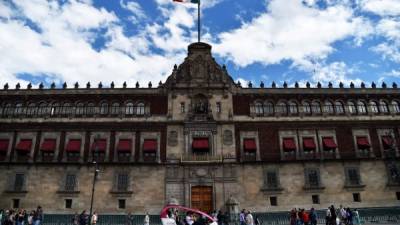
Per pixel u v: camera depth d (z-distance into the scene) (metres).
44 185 51.47
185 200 50.88
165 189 51.56
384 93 59.06
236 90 57.56
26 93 56.44
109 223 46.44
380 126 56.97
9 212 43.44
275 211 50.59
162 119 55.44
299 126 55.97
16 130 54.28
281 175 53.09
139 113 56.16
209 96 56.84
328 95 58.16
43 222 45.72
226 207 49.50
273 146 54.62
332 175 53.53
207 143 53.59
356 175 53.94
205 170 52.62
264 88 58.03
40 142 53.75
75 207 50.59
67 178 52.00
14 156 52.78
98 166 52.50
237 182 52.16
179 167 52.72
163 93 57.09
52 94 56.44
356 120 56.88
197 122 54.91
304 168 53.62
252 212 49.88
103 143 53.66
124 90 56.91
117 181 52.00
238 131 55.16
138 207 50.78
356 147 55.50
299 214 41.16
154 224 46.41
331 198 52.38
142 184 51.88
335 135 55.88
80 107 56.00
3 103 55.94
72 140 54.00
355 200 52.72
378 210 48.91
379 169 54.50
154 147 53.25
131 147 53.66
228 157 53.22
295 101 57.66
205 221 29.84
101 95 56.56
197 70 58.69
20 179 51.84
